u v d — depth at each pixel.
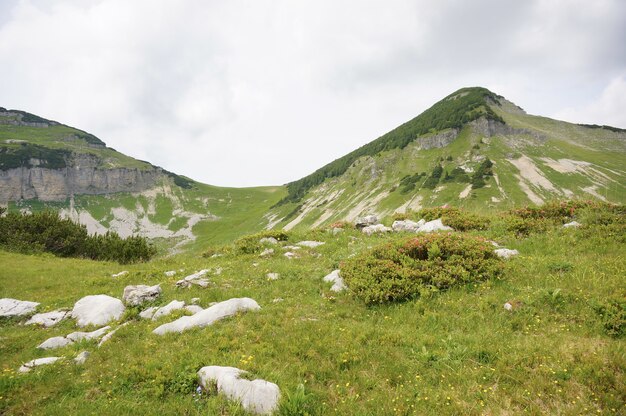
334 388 6.88
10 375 8.10
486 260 12.27
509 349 7.70
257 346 8.35
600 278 10.43
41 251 29.42
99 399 6.97
